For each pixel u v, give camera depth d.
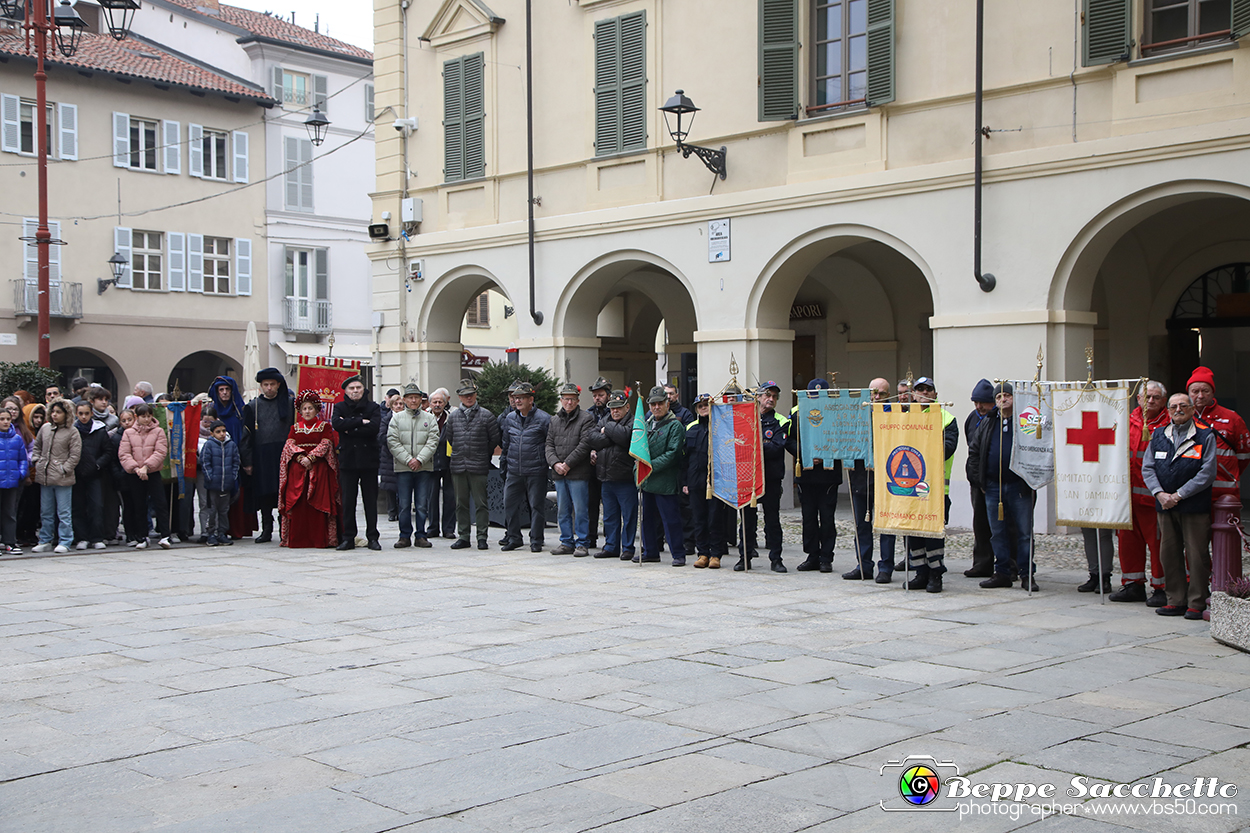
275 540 15.31
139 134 34.53
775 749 5.67
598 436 13.01
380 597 10.37
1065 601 10.20
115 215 33.88
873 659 7.73
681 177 18.12
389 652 7.95
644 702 6.57
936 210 15.32
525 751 5.64
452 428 14.35
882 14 15.66
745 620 9.21
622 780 5.20
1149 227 17.31
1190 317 17.53
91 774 5.35
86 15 35.72
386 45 22.12
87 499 14.22
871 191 15.84
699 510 12.50
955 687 6.93
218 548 14.32
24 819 4.78
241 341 36.69
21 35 32.16
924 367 20.09
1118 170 13.80
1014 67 14.62
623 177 18.83
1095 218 14.02
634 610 9.69
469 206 21.06
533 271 19.69
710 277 17.69
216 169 36.19
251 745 5.78
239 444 14.88
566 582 11.33
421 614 9.47
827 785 5.13
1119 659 7.73
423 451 14.16
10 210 32.12
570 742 5.79
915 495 10.71
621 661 7.66
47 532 13.73
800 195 16.55
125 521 14.52
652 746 5.71
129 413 14.10
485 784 5.16
